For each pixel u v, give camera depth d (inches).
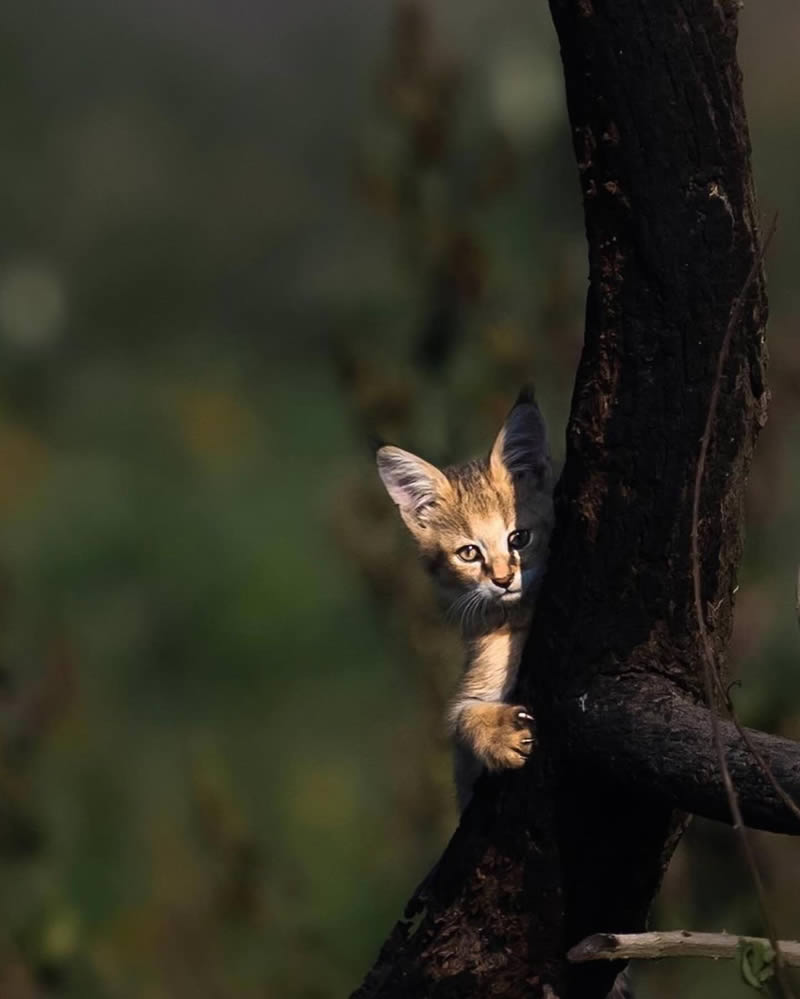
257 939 451.5
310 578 728.3
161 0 1091.9
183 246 984.9
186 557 748.6
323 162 1024.2
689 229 238.1
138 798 568.1
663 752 240.7
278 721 656.4
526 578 363.6
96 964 424.8
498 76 621.6
